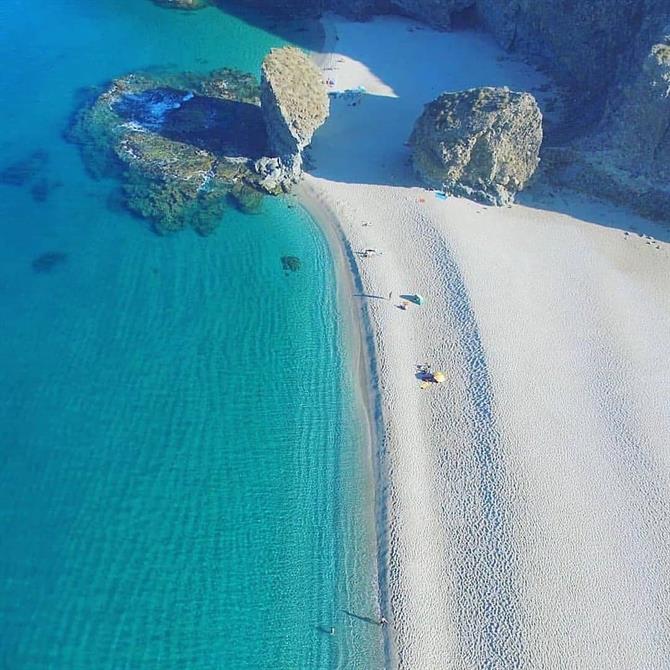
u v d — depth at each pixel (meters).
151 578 36.28
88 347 46.84
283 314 48.94
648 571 35.56
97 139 63.62
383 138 63.09
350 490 39.88
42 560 36.84
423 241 52.91
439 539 37.25
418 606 34.88
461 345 45.94
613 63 62.34
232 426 42.81
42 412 43.28
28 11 82.88
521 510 37.94
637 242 52.88
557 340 46.03
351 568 36.66
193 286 50.75
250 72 72.88
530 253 51.88
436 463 40.41
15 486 39.81
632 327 46.78
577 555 36.16
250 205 56.06
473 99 54.06
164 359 46.22
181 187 57.81
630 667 32.41
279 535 38.00
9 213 55.91
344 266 51.88
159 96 69.12
